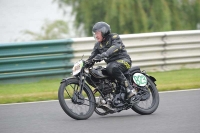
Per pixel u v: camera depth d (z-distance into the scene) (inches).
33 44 1412.4
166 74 1536.7
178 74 1529.3
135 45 1556.3
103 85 925.8
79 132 779.4
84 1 1948.8
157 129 796.6
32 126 839.7
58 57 1446.9
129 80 970.1
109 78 936.3
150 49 1579.7
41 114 964.6
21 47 1403.8
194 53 1642.5
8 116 948.0
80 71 892.6
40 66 1425.9
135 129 799.7
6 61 1384.1
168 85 1306.6
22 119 912.3
